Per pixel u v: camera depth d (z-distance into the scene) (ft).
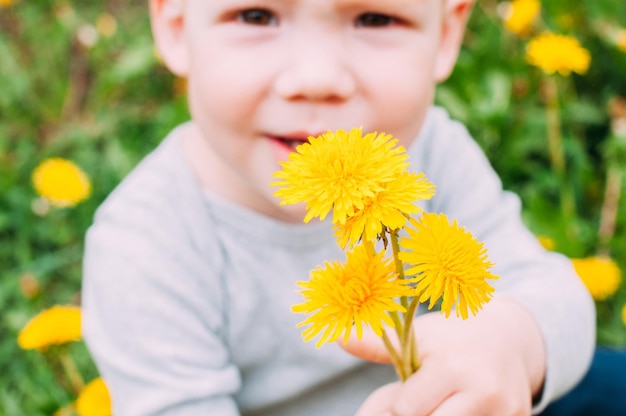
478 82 2.65
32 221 2.62
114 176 2.69
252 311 1.67
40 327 1.99
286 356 1.72
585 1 2.79
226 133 1.47
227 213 1.65
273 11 1.39
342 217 0.86
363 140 0.91
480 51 2.74
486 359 1.30
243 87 1.41
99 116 2.94
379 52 1.41
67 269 2.55
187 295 1.60
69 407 2.10
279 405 1.79
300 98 1.39
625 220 2.36
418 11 1.42
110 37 3.20
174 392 1.53
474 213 1.78
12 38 3.33
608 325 2.21
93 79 3.19
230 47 1.42
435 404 1.26
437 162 1.81
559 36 2.39
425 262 0.90
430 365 1.28
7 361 2.30
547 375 1.44
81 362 2.23
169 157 1.74
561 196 2.48
